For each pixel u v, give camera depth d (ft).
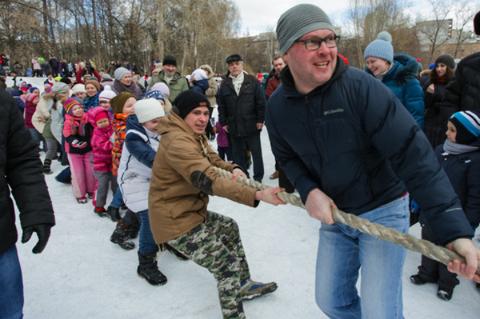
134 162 10.04
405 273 10.19
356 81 5.03
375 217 5.67
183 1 100.94
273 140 6.22
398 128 4.81
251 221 13.92
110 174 15.06
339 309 6.60
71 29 113.60
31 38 91.20
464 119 8.82
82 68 40.86
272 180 18.61
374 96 4.91
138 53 97.60
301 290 9.61
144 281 10.25
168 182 7.85
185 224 7.84
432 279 9.57
